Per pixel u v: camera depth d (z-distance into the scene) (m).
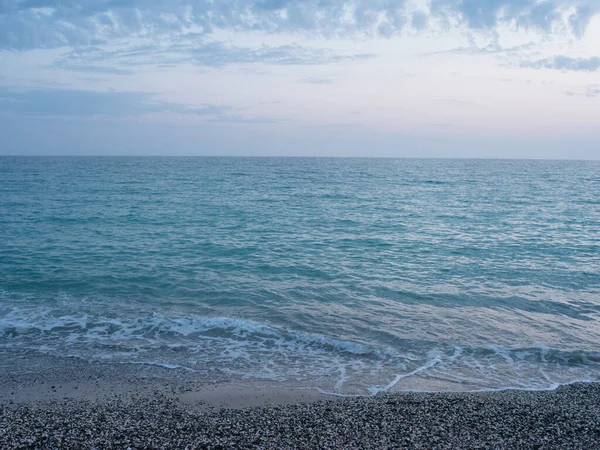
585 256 20.75
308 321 12.50
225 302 14.02
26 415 7.63
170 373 9.45
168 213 32.62
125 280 16.14
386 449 6.67
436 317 12.91
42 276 16.42
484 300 14.47
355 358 10.32
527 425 7.47
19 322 12.12
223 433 7.09
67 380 9.04
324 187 57.66
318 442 6.84
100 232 25.16
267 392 8.66
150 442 6.79
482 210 36.41
